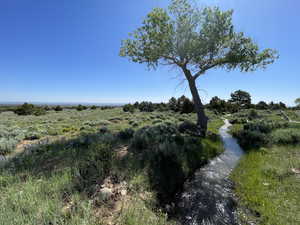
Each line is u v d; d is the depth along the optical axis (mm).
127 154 5723
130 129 8758
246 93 61344
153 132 8039
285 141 9000
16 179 3699
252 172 5598
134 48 12219
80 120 19859
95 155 4586
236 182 5055
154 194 3820
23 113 32875
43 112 34500
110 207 2996
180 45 11352
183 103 30469
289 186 4418
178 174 5074
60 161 4926
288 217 3291
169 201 4004
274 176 5086
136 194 3527
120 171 4340
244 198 4137
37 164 4711
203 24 10727
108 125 14539
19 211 2514
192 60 11789
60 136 9461
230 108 40750
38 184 3375
